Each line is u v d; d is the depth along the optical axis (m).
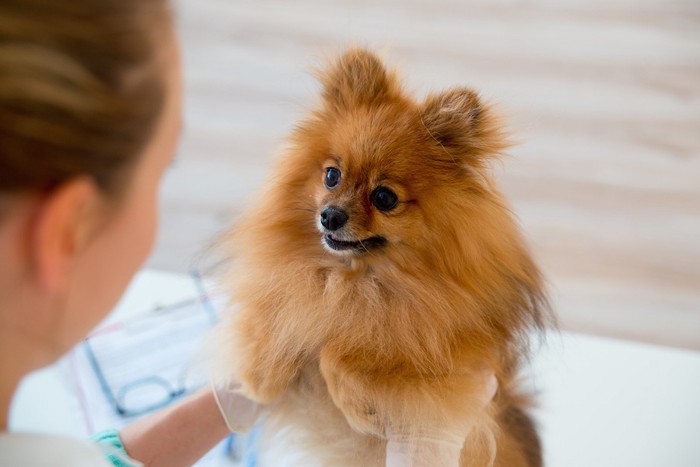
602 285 2.23
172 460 0.98
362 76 1.07
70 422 1.40
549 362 1.54
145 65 0.49
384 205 1.00
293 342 0.99
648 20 3.18
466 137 1.01
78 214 0.49
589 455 1.37
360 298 0.99
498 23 3.15
